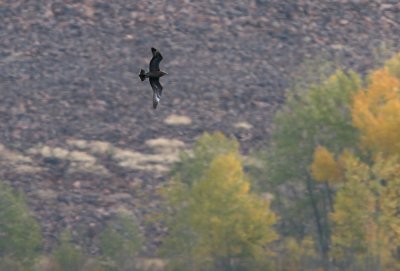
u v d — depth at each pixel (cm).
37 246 17250
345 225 14412
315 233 17388
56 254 17125
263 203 15675
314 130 16088
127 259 17225
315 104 15900
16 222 16638
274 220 15675
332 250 15438
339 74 15875
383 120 14638
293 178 17025
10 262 16662
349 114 15688
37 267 17150
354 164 14325
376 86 15112
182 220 16162
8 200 16712
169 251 16312
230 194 15488
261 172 17412
